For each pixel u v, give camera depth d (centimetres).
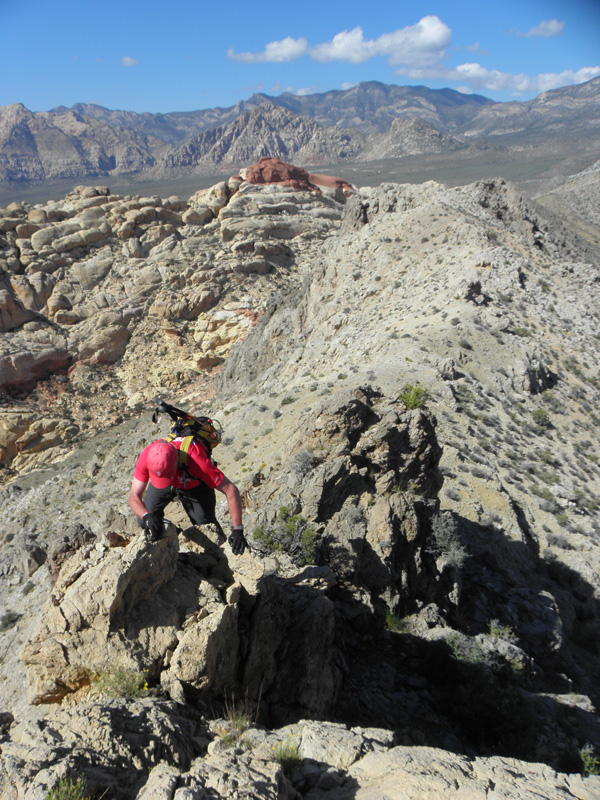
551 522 2862
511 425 3728
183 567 727
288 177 17700
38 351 11456
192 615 645
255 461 2909
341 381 3906
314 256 14800
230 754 490
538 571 2461
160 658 612
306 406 3441
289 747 525
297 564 1110
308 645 796
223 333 12188
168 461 619
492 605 1680
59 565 1405
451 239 6419
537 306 5403
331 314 6581
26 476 8356
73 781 411
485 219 7081
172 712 548
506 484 2964
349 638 1120
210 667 616
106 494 4822
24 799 393
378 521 1338
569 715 1226
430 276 5997
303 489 1408
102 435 10119
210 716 601
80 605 607
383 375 3844
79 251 13262
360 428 1566
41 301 12375
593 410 4312
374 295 6322
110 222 13738
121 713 511
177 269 13012
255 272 13625
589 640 2169
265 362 7856
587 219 17000
